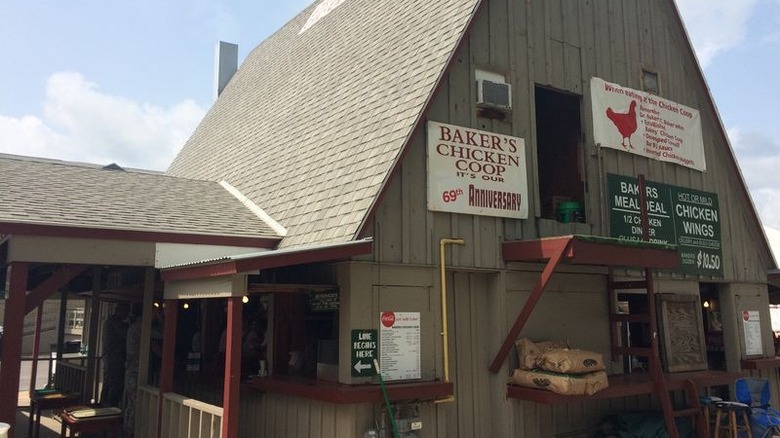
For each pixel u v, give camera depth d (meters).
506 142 8.47
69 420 7.98
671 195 10.60
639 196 9.25
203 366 9.86
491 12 8.72
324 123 9.67
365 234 6.83
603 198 9.48
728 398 11.23
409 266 7.29
